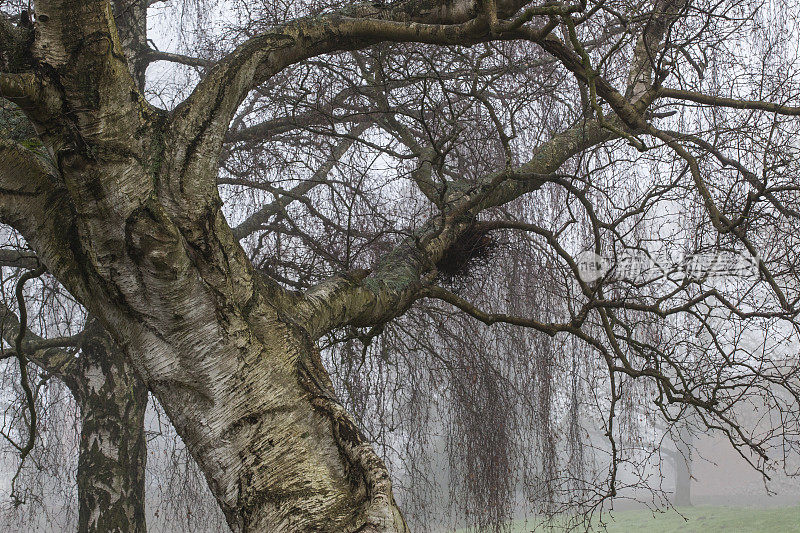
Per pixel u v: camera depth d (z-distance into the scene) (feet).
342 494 8.66
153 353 9.17
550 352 25.00
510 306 24.84
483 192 16.92
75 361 24.45
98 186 8.37
